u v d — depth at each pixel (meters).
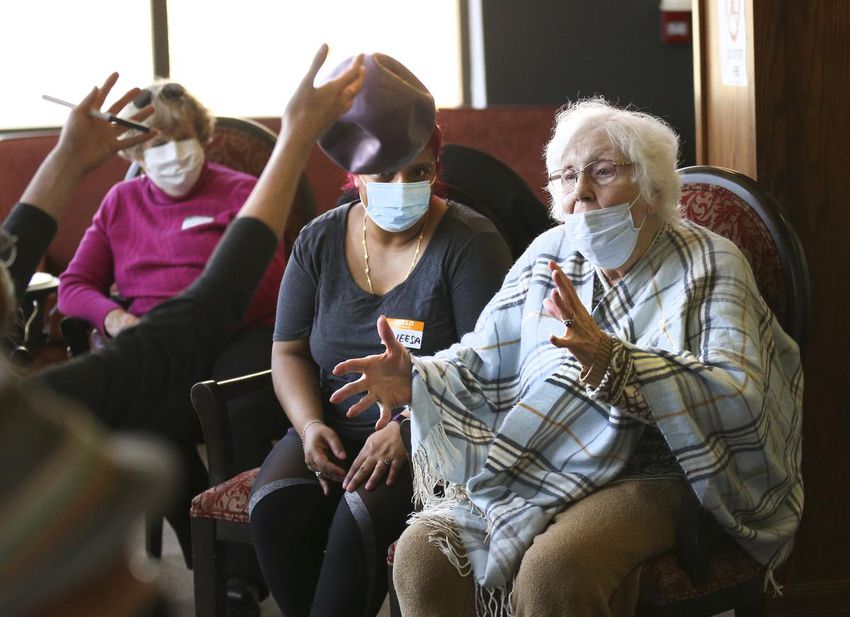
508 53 6.28
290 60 6.18
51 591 0.56
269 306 3.54
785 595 2.89
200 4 6.03
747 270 2.29
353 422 2.69
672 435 2.10
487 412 2.47
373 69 1.58
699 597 2.16
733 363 2.14
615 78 6.38
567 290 2.07
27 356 3.36
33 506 0.55
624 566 2.09
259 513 2.54
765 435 2.16
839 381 2.83
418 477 2.37
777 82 2.73
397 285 2.67
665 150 2.29
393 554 2.30
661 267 2.31
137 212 3.74
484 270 2.63
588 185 2.28
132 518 0.57
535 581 2.04
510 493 2.26
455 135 6.00
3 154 5.42
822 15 2.72
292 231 3.61
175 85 3.62
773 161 2.76
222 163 3.91
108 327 3.62
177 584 3.43
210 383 2.72
